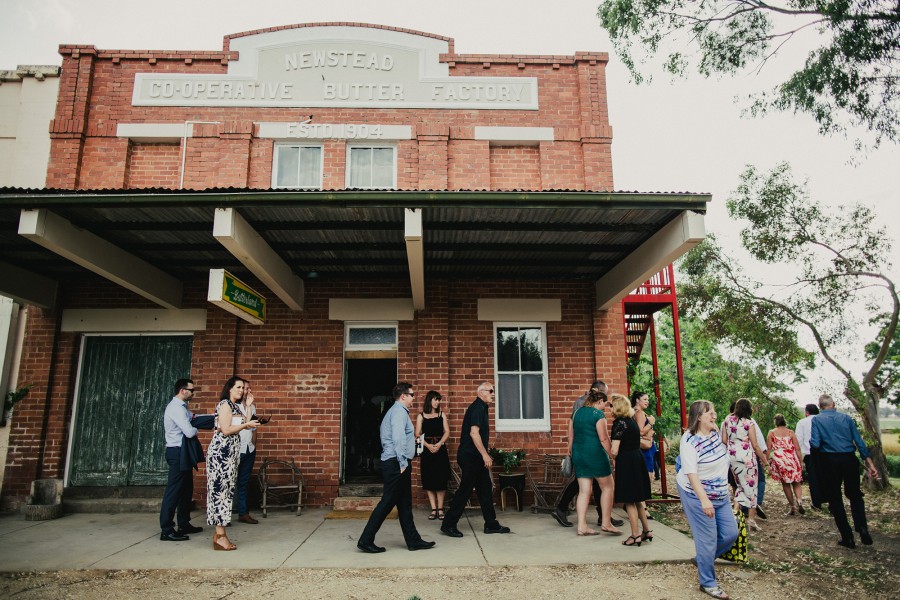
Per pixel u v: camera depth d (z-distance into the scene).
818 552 6.64
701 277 15.51
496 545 6.46
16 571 5.59
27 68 9.70
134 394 9.26
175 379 9.30
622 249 7.99
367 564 5.75
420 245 6.61
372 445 10.37
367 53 9.87
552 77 10.02
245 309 7.82
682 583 5.31
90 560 5.92
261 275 7.48
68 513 8.52
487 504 7.05
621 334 9.38
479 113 9.80
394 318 9.23
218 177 9.31
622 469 6.51
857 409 13.52
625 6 9.51
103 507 8.59
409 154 9.54
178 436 6.88
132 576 5.47
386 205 6.29
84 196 6.04
